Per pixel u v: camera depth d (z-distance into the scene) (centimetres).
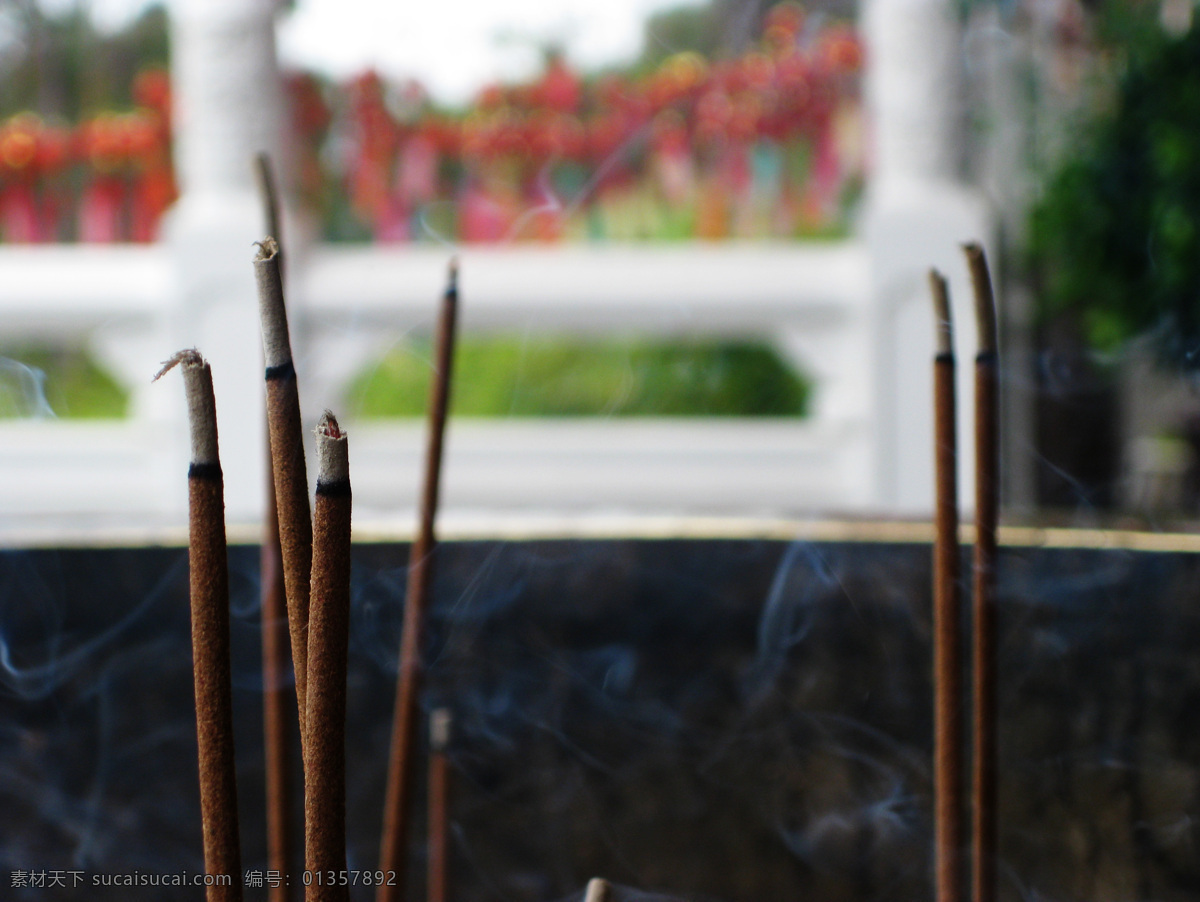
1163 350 332
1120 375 401
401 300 352
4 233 403
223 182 343
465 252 360
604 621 118
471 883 117
